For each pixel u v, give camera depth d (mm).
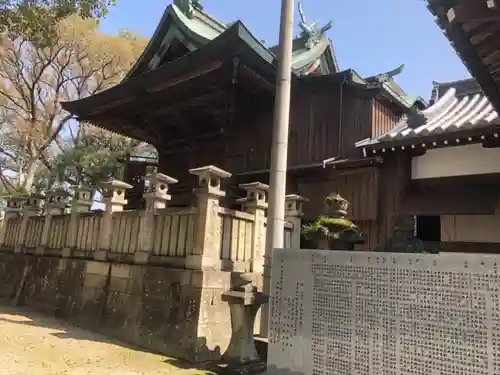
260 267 7695
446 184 9680
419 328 3912
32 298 10547
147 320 6992
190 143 15133
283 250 5312
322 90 11766
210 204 6777
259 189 7953
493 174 8984
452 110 11523
